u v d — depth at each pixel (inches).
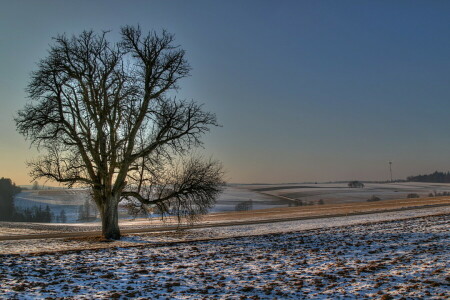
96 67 1205.7
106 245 1077.8
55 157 1190.3
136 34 1251.2
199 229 1617.9
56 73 1165.1
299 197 6624.0
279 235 1172.5
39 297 484.1
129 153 1227.2
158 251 879.7
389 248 827.4
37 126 1142.3
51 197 6269.7
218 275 618.2
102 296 494.9
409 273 587.2
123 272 642.2
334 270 633.0
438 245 832.3
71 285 551.8
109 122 1210.0
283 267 671.8
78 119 1208.8
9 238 1360.7
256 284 556.4
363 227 1268.5
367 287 522.0
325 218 1907.0
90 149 1199.6
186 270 658.8
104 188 1240.2
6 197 4813.0
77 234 1524.4
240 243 1008.2
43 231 1732.3
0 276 595.2
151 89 1234.0
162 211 1306.6
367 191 7495.1
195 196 1283.2
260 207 5388.8
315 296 491.8
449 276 557.9
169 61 1244.5
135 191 1310.3
